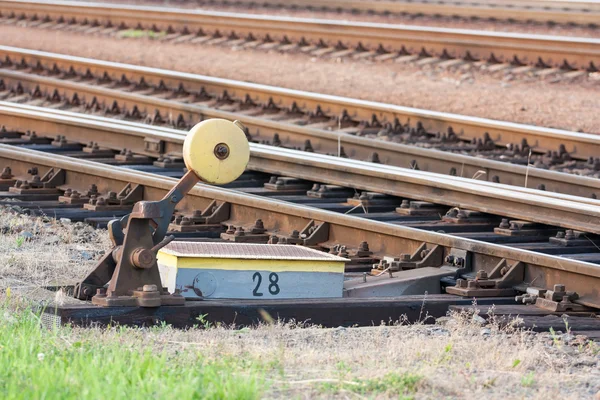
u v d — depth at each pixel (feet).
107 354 36.91
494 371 37.73
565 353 40.83
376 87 116.78
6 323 41.01
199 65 131.23
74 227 62.90
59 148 84.79
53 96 106.93
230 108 103.65
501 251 50.52
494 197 61.36
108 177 69.26
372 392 34.27
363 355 39.09
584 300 47.21
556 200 59.26
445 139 90.63
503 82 113.80
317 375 35.99
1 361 35.55
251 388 32.63
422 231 54.24
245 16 141.38
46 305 42.78
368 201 66.49
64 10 160.25
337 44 132.57
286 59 131.23
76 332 40.88
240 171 44.37
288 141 87.51
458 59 122.83
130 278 43.27
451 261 52.54
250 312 44.83
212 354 38.24
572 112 103.09
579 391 35.91
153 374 33.94
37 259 54.29
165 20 149.48
